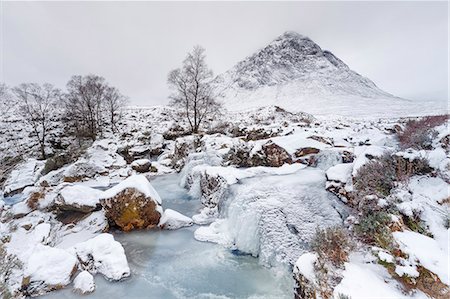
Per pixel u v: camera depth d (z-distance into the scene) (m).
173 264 7.64
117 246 7.63
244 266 7.48
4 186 18.66
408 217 5.67
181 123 34.75
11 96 39.38
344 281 4.55
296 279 5.36
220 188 11.37
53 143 30.28
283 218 8.05
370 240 5.62
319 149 12.33
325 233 5.84
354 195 7.77
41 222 10.44
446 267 4.19
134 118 41.03
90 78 34.44
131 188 10.20
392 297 4.07
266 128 19.27
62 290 6.39
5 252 6.56
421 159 7.15
